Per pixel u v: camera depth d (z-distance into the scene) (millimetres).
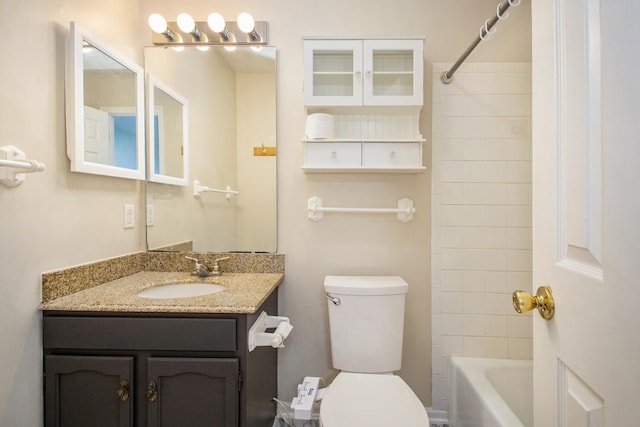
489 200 1744
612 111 495
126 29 1670
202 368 1146
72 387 1158
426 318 1766
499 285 1746
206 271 1644
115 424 1152
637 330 448
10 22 1051
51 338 1163
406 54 1662
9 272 1051
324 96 1618
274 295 1701
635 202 452
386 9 1747
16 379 1076
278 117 1781
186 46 1781
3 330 1034
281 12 1768
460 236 1755
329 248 1782
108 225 1519
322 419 1132
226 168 1791
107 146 1462
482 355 1752
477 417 1420
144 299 1235
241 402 1172
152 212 1790
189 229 1799
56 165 1228
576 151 593
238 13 1778
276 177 1781
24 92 1101
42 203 1168
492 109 1737
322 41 1593
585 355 567
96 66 1400
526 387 1636
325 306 1783
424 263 1766
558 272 656
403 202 1752
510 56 1733
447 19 1743
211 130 1794
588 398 567
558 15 656
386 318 1543
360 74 1588
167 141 1794
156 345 1160
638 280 446
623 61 470
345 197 1776
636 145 448
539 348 735
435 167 1753
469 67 1738
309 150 1625
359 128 1745
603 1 514
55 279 1211
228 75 1778
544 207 709
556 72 663
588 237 559
